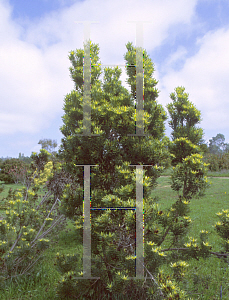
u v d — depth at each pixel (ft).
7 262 13.46
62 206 12.82
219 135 312.29
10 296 11.91
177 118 15.56
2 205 28.48
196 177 11.76
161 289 9.13
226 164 83.46
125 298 10.71
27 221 15.85
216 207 31.89
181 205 11.28
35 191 18.34
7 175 61.31
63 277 11.30
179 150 13.71
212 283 12.67
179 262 10.17
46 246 14.51
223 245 11.33
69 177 15.94
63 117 14.03
